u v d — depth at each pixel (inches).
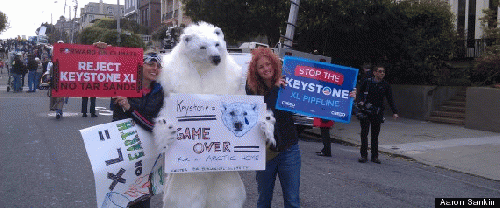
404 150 354.0
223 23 601.9
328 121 318.7
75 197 199.3
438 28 587.5
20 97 655.8
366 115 303.3
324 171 270.8
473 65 586.9
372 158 310.3
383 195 222.2
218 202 132.5
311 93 156.7
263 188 149.1
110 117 481.1
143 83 127.2
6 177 227.8
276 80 143.1
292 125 149.1
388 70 608.4
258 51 140.5
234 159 127.3
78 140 335.0
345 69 159.8
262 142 130.1
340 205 201.8
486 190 243.3
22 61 759.7
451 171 293.7
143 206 134.1
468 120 473.7
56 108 450.9
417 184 249.8
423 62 569.0
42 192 204.8
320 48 608.7
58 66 122.3
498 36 546.3
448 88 563.5
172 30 555.5
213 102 125.2
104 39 1266.0
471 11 673.6
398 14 570.9
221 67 130.6
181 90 125.5
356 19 538.0
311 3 519.5
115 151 123.6
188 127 123.1
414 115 555.2
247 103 128.6
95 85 124.6
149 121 125.7
